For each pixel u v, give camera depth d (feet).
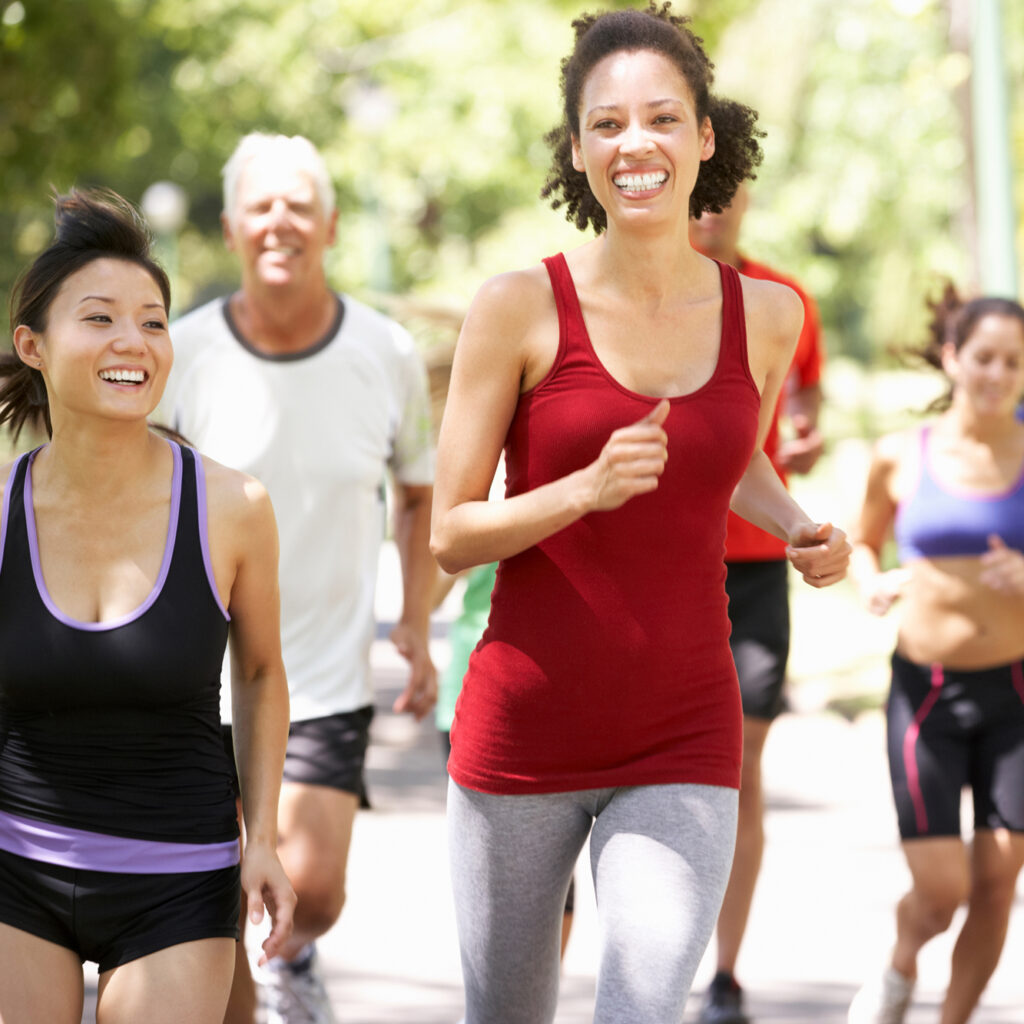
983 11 119.55
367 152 277.23
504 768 36.73
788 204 262.26
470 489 36.60
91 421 34.60
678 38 36.65
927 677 55.21
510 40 270.67
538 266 36.78
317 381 51.88
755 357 37.52
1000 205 119.65
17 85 117.80
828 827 90.74
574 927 71.36
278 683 37.63
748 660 62.18
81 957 35.29
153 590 34.71
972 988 54.54
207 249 374.63
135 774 34.71
